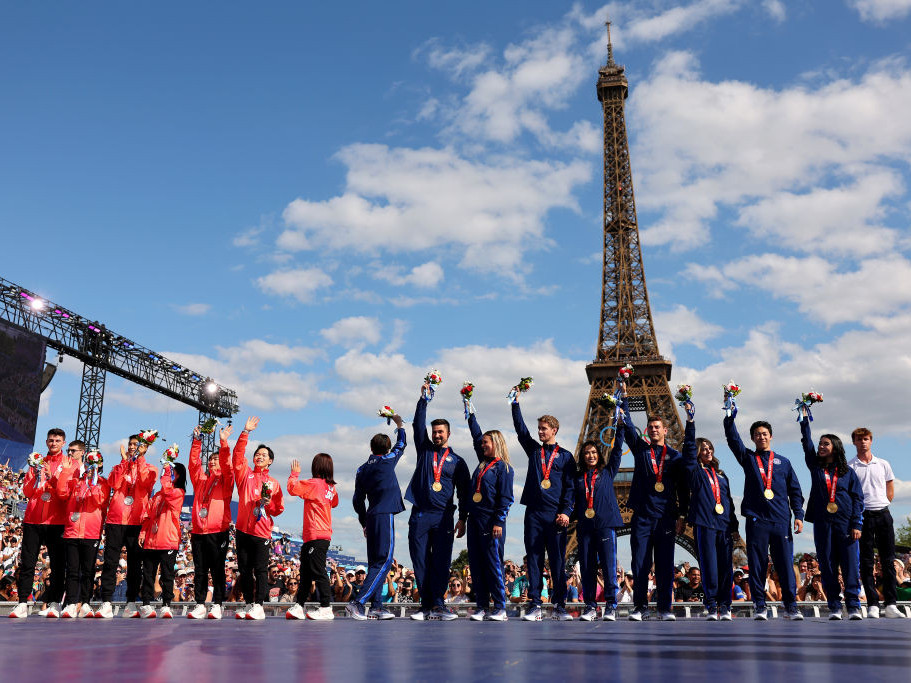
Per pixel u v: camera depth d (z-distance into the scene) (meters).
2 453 36.53
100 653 4.74
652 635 7.15
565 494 11.94
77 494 12.31
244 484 12.62
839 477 12.25
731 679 3.38
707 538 12.34
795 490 12.15
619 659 4.43
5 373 37.16
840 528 12.07
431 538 11.90
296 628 8.45
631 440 12.74
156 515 12.53
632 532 12.37
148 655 4.61
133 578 14.04
